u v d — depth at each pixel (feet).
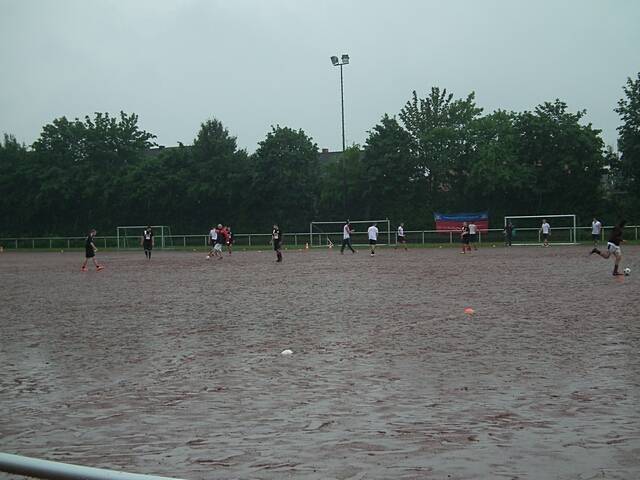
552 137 190.19
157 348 35.88
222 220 229.04
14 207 257.75
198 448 19.03
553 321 42.16
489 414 21.83
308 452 18.42
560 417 21.31
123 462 17.95
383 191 207.00
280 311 50.31
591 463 16.94
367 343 35.83
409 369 29.12
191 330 42.01
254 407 23.52
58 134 251.80
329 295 60.80
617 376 27.02
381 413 22.29
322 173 231.30
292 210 219.00
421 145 209.56
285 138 217.36
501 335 37.37
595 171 189.78
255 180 215.92
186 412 23.04
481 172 191.72
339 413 22.43
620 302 50.96
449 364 29.94
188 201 229.25
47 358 33.88
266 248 195.93
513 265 96.63
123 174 242.58
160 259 145.59
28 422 22.31
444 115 218.18
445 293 59.93
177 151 234.99
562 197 191.83
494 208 199.82
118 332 41.93
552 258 113.09
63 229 251.60
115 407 24.00
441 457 17.67
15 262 143.64
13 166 259.60
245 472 16.92
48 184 244.42
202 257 152.05
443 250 159.43
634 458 17.29
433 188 210.59
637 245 159.33
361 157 220.02
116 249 214.69
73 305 57.72
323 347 34.99
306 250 181.98
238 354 33.63
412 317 45.27
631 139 184.34
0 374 30.30
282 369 29.84
